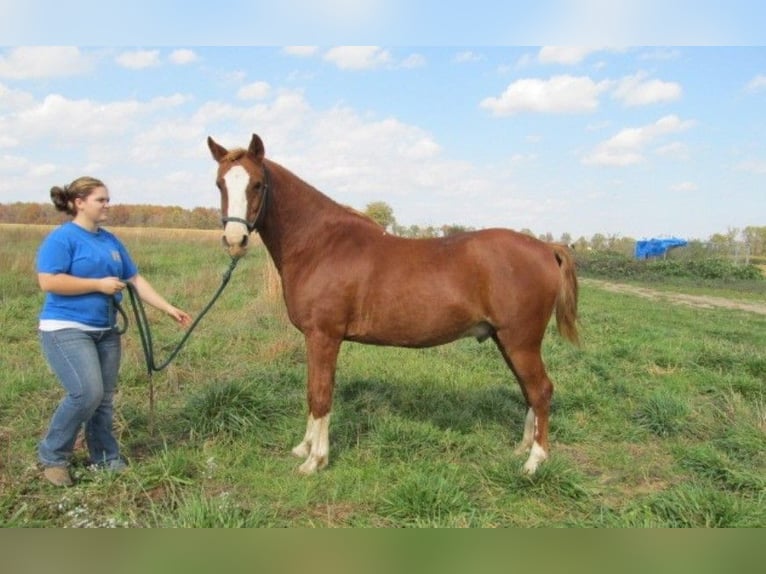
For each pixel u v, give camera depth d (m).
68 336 3.38
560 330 4.24
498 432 4.75
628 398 5.64
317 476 3.85
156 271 14.16
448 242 4.08
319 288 4.01
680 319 12.01
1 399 4.80
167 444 4.23
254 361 6.52
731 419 4.91
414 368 6.34
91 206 3.47
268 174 4.04
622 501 3.65
